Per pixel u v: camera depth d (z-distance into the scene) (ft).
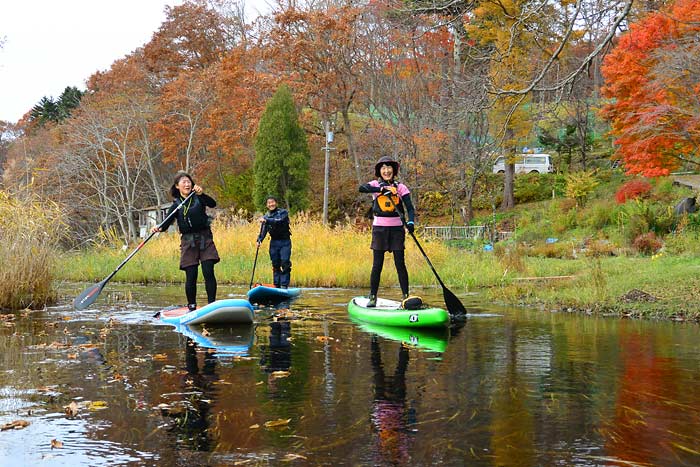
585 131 118.73
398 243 27.22
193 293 27.20
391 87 106.73
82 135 124.47
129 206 124.88
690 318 26.84
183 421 11.92
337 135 130.31
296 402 13.15
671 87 55.06
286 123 111.75
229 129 133.90
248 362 17.47
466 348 19.66
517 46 39.68
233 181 125.59
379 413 12.31
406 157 102.78
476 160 96.53
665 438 10.69
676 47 51.80
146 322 26.32
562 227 92.68
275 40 110.22
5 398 13.70
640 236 67.21
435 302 35.22
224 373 16.05
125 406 12.99
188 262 26.81
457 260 56.65
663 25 53.83
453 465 9.55
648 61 58.59
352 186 127.13
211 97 132.36
